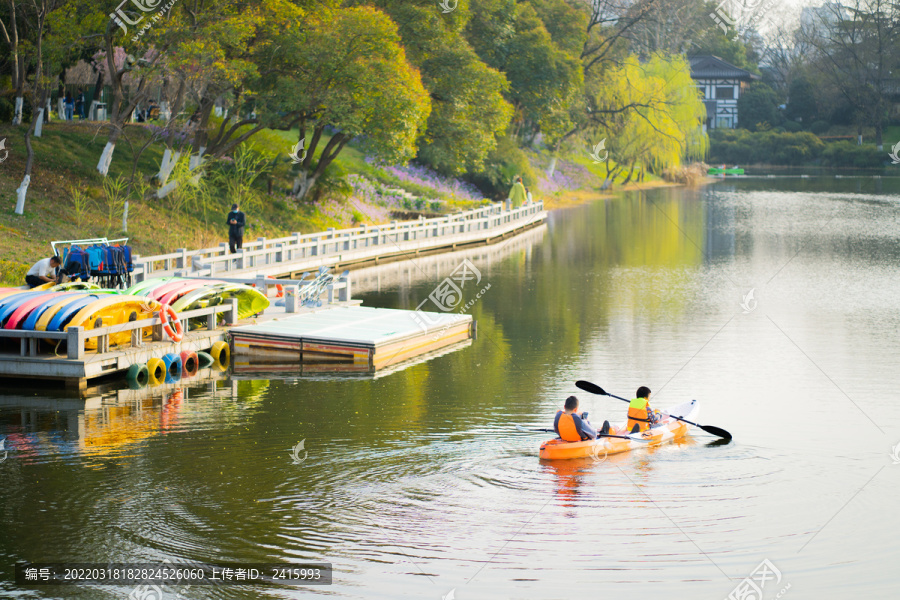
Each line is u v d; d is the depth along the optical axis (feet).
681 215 189.78
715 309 85.05
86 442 43.32
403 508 34.99
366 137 139.33
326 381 57.06
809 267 114.83
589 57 247.50
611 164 258.78
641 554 31.30
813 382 56.75
